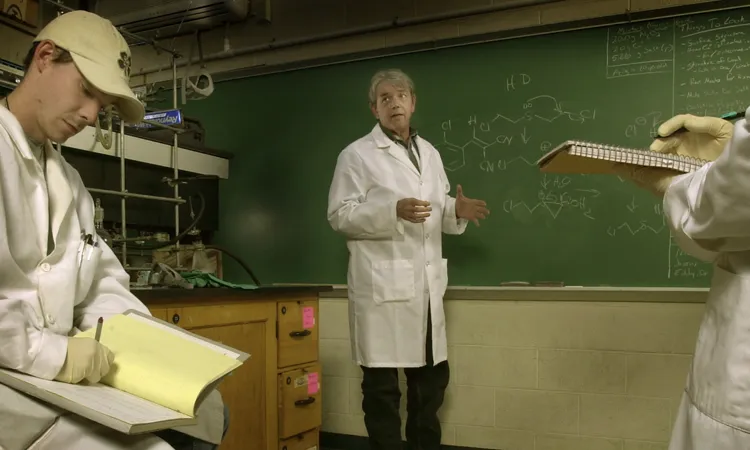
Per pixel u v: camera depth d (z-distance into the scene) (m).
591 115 2.51
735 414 0.82
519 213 2.61
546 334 2.51
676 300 2.33
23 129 1.06
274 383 2.12
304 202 3.00
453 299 2.66
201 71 3.15
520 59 2.62
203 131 3.05
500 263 2.63
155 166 2.65
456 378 2.64
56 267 1.07
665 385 2.34
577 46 2.54
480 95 2.68
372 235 2.22
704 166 0.89
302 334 2.25
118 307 1.23
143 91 2.94
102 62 1.06
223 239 3.17
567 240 2.53
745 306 0.84
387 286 2.18
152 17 3.06
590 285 2.49
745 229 0.79
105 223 2.44
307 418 2.26
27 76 1.06
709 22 2.36
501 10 2.63
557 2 2.55
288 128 3.05
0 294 0.94
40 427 0.81
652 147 1.11
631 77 2.46
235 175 3.15
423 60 2.78
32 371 0.84
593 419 2.43
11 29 2.55
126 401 0.86
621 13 2.46
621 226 2.46
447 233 2.48
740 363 0.83
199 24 3.11
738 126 0.70
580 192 2.52
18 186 0.98
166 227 2.74
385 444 2.15
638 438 2.37
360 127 2.89
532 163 2.59
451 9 2.72
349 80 2.92
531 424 2.52
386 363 2.15
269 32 3.08
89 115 1.07
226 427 1.24
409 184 2.27
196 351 1.02
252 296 2.03
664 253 2.39
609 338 2.42
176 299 1.72
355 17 2.90
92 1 3.16
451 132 2.73
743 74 2.31
